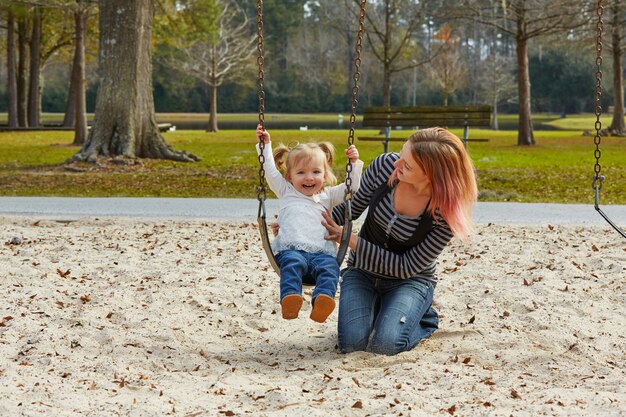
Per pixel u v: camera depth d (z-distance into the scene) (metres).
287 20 86.06
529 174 15.84
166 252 7.88
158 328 5.50
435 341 5.21
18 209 10.28
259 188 5.07
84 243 8.34
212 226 9.39
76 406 3.96
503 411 3.77
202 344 5.25
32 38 38.69
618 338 5.30
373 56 83.38
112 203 10.97
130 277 6.84
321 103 87.69
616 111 35.38
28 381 4.33
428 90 83.19
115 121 18.09
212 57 40.47
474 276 6.94
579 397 3.98
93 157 17.48
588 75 81.38
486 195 12.41
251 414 3.80
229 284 6.67
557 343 5.22
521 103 26.94
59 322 5.58
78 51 27.11
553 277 6.82
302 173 4.99
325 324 5.75
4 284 6.55
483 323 5.64
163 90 85.25
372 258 4.95
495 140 30.52
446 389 4.18
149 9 18.55
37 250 7.93
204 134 35.47
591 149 24.44
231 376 4.55
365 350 4.99
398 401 3.94
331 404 3.91
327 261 4.81
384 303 5.14
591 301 6.11
